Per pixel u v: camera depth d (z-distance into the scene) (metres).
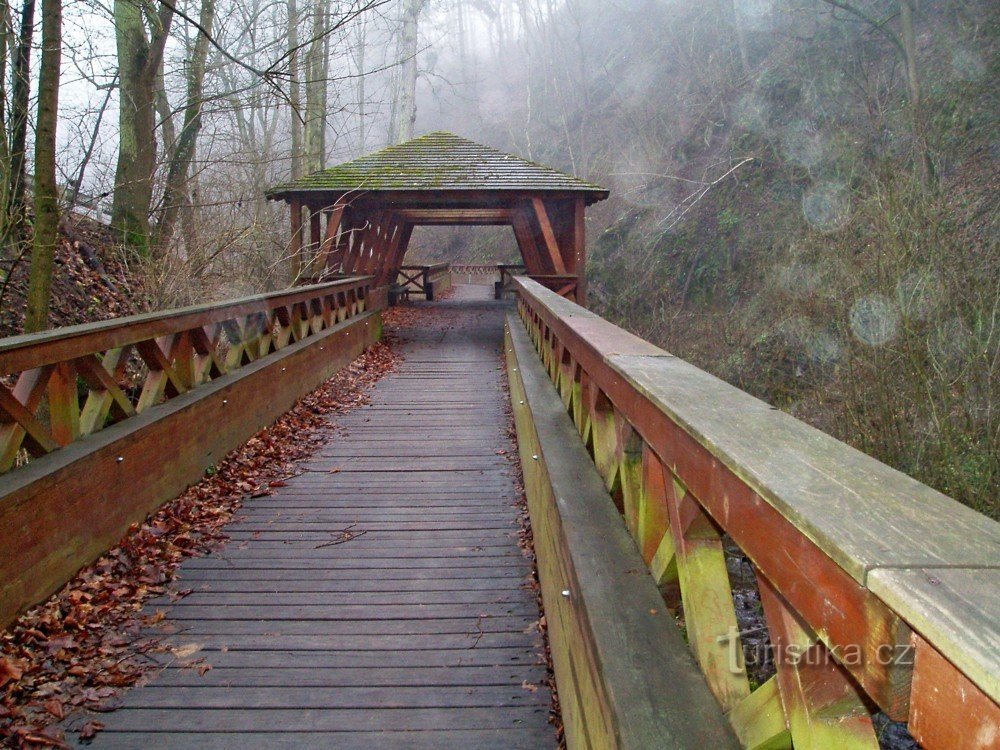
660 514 1.98
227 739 2.66
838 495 0.96
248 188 14.56
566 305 4.89
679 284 18.95
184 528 4.50
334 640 3.35
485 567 4.12
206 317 5.67
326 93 16.39
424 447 6.55
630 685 1.49
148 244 9.91
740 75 23.44
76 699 2.84
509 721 2.77
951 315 6.76
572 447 3.40
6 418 3.42
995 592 0.69
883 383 6.86
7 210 7.29
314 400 7.99
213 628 3.45
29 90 7.94
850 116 15.42
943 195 7.72
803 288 10.34
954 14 15.19
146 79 10.75
